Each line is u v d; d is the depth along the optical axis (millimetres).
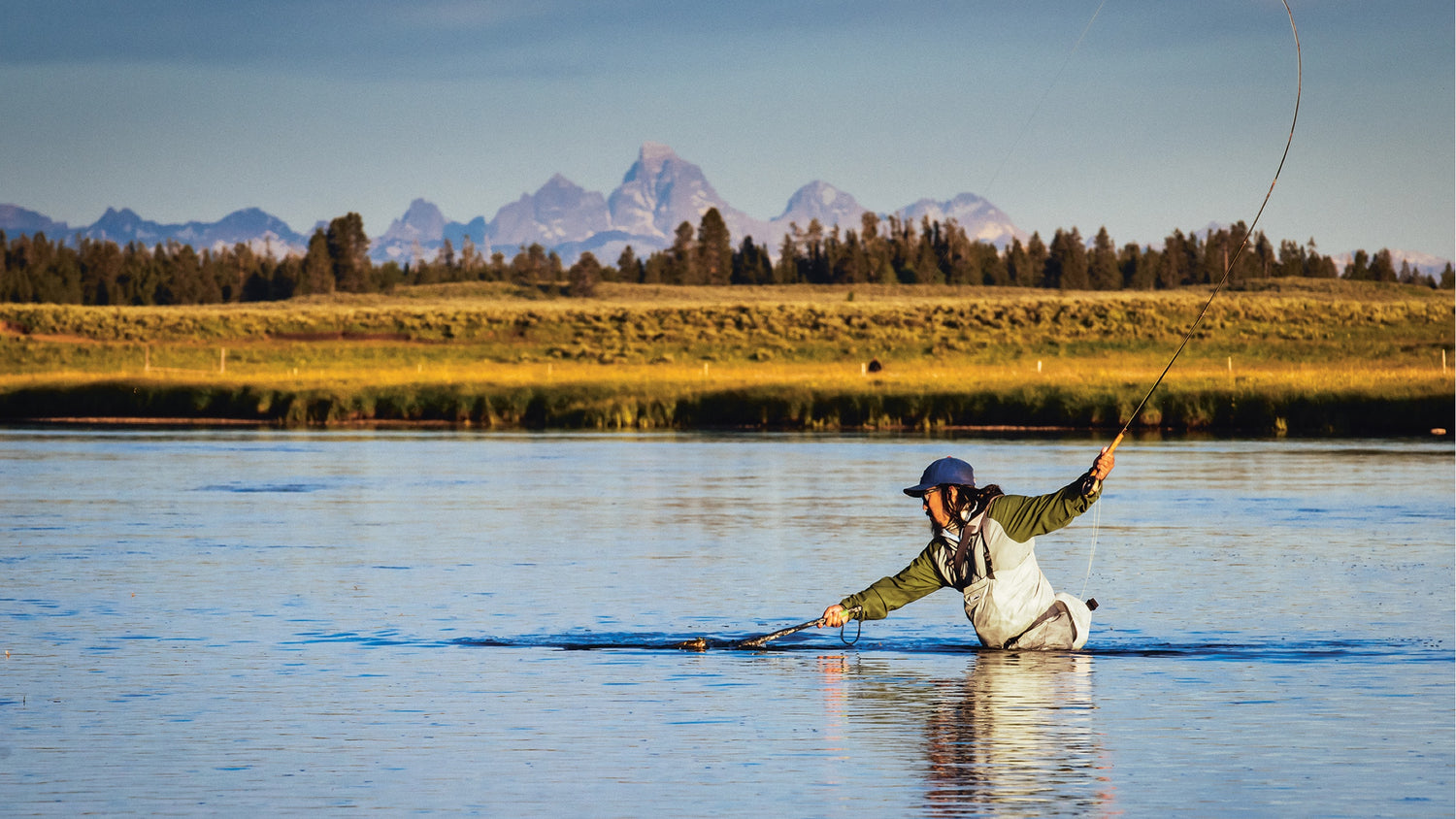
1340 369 154250
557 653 21328
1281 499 46219
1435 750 15469
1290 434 88625
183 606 25703
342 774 14664
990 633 21406
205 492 49625
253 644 21984
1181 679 19234
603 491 50094
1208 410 95688
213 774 14664
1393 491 48875
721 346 198500
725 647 21797
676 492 49625
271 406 112625
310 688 18844
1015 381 121000
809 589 27688
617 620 24219
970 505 21406
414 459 67250
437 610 25188
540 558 32312
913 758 15258
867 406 102375
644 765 15039
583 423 105188
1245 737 16047
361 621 24125
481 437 88500
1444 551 33156
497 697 18312
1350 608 25109
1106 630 23062
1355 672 19672
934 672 19859
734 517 41219
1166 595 26797
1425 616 24281
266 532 37625
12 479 54750
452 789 14133
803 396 104500
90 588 27797
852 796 13867
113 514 42219
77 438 85875
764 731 16484
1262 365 168125
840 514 42000
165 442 80812
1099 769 14805
